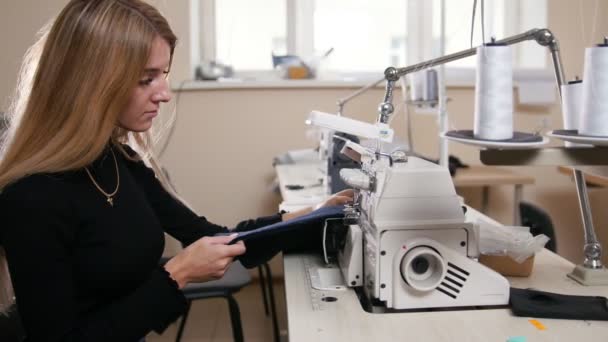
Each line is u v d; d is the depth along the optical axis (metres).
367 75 3.34
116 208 1.10
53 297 0.93
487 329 0.98
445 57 1.19
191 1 3.06
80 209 1.02
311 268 1.31
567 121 1.15
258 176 3.17
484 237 1.27
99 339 0.95
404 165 1.13
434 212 1.08
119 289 1.07
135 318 0.98
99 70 0.97
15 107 1.08
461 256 1.06
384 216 1.07
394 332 0.96
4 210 0.93
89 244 1.04
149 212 1.18
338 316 1.03
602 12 3.11
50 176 0.98
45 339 0.92
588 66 0.92
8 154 1.00
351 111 3.15
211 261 1.05
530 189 3.29
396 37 3.36
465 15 3.26
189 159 3.13
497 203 3.29
